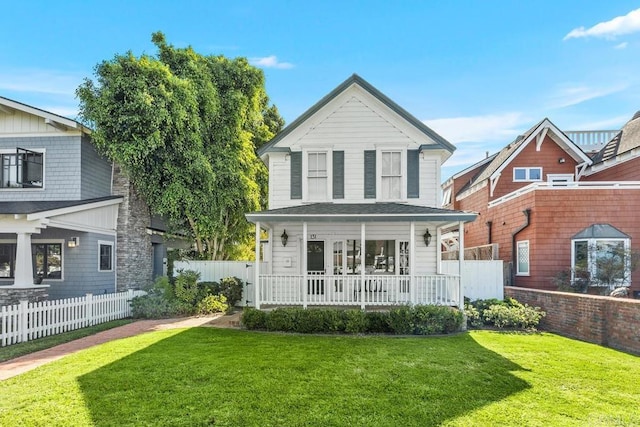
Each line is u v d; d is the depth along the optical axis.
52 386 5.64
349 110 13.70
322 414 4.82
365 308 11.60
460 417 4.81
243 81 17.70
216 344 8.41
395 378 6.20
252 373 6.32
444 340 9.24
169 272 17.20
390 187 13.54
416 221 11.07
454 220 10.94
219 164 16.05
